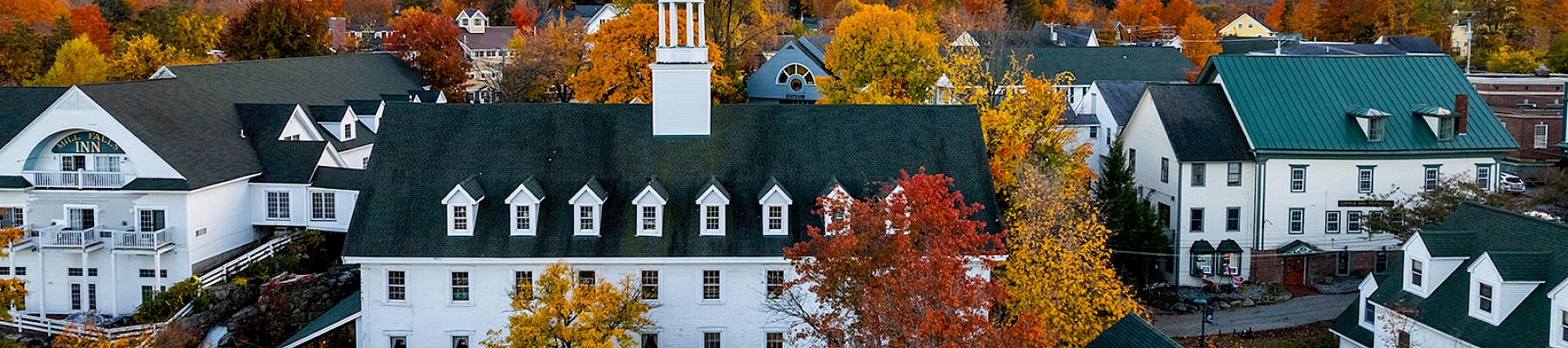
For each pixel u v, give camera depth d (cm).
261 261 5734
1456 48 15538
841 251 3319
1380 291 4744
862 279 3375
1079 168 6475
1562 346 3794
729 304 4466
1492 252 4128
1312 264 6462
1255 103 6525
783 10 16250
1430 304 4434
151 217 5581
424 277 4434
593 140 4750
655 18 8325
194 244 5597
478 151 4697
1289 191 6378
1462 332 4200
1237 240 6431
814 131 4803
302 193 6081
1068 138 6662
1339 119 6475
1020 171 5450
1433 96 6656
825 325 3503
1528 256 4128
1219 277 6397
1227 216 6419
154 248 5453
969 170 4709
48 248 5481
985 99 6594
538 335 3881
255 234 6156
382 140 4719
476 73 12888
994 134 6206
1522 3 15712
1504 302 4088
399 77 9100
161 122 5753
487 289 4434
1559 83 9738
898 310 3139
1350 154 6322
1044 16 17788
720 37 10388
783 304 4403
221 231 5850
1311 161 6350
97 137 5616
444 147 4706
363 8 19238
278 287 5494
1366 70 6769
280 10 9681
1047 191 5069
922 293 3125
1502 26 15738
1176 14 19762
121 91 5700
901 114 4878
